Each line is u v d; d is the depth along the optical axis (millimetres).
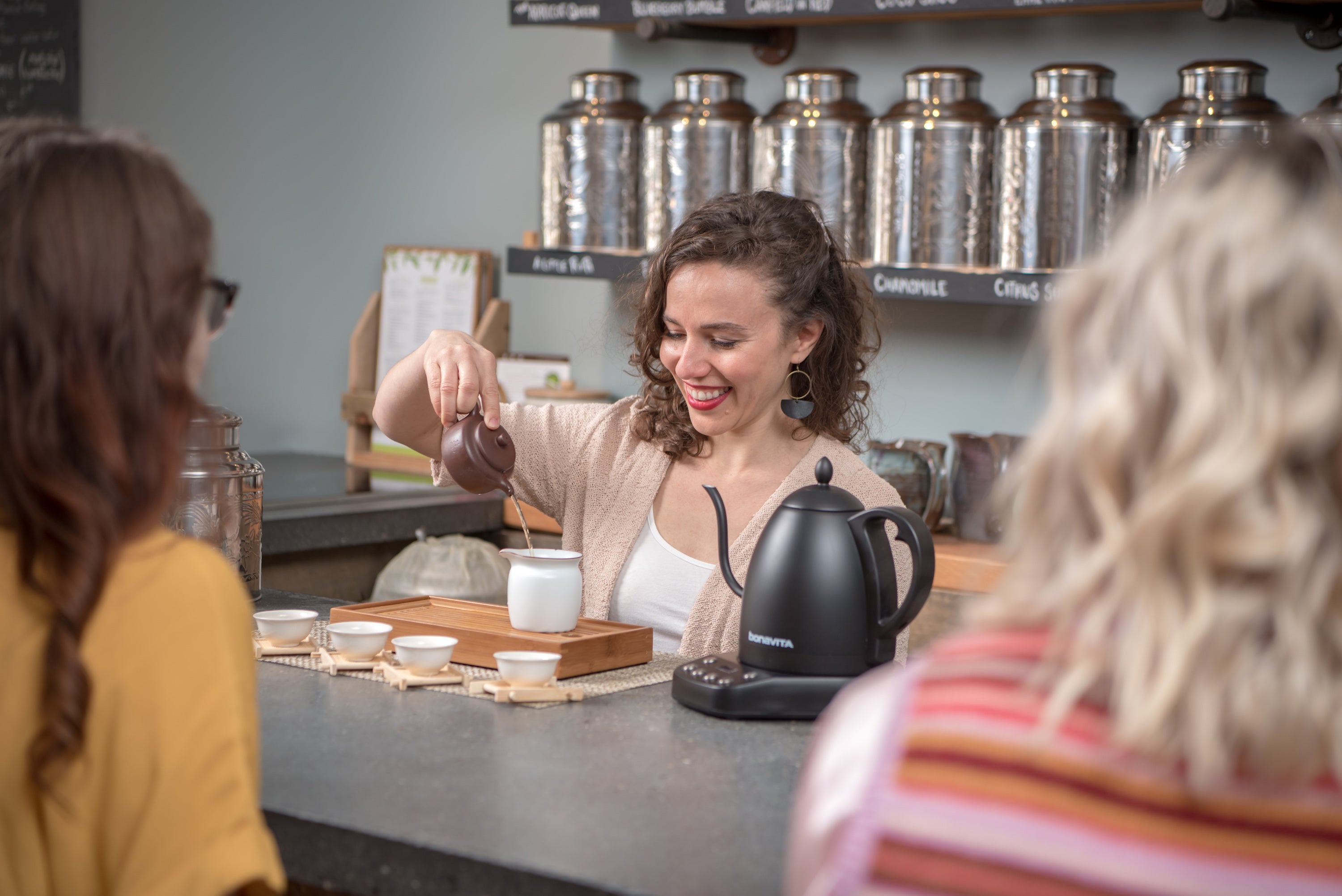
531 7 3064
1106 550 618
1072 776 613
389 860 1051
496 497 3287
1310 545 588
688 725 1378
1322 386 589
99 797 837
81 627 825
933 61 2963
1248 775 605
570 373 3473
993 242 2633
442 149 3672
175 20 4078
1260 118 2363
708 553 1974
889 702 681
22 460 828
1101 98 2549
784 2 2779
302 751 1263
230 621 875
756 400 1911
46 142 857
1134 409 622
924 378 3037
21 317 827
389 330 3703
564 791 1163
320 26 3834
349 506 3027
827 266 1955
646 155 2916
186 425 895
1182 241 636
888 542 1475
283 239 3949
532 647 1561
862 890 624
